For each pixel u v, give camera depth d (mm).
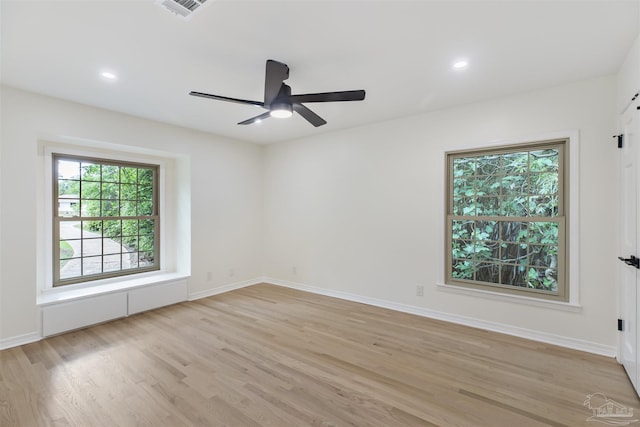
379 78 2703
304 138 4820
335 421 1853
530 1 1702
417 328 3273
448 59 2369
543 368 2443
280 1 1697
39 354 2709
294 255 4988
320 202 4645
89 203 3861
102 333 3176
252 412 1932
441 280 3531
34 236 3006
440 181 3529
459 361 2566
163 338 3047
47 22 1891
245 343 2928
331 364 2525
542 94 2920
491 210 3295
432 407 1979
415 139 3707
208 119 3877
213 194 4656
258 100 3234
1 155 2820
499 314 3170
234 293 4699
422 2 1711
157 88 2916
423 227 3662
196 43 2145
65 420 1863
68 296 3291
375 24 1923
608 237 2635
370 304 4109
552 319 2889
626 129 2316
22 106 2934
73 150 3637
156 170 4523
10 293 2867
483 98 3172
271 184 5305
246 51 2254
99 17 1847
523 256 3115
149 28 1964
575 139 2762
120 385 2227
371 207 4094
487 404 2008
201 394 2119
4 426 1813
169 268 4613
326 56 2328
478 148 3279
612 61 2383
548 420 1854
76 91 2977
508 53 2273
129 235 4246
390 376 2342
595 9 1767
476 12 1802
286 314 3738
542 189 3006
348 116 3764
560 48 2197
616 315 2604
